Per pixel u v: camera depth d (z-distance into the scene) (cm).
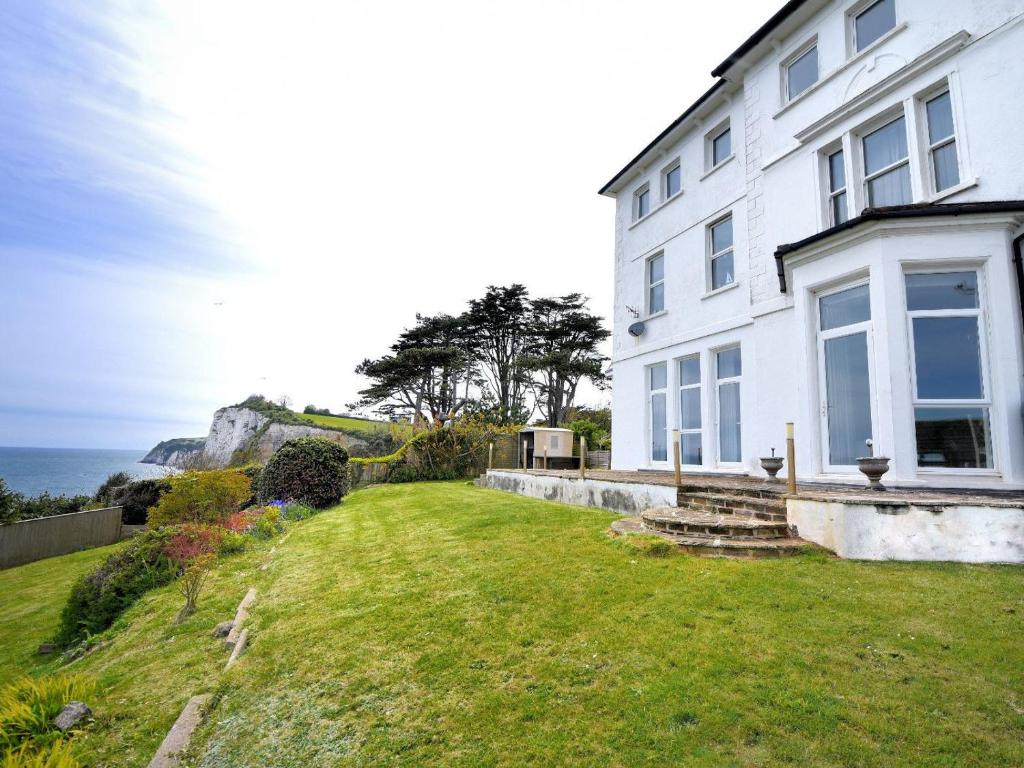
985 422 702
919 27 871
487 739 320
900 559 554
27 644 841
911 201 866
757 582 503
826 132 1010
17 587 1289
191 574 708
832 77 1011
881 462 667
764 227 1135
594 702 341
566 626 452
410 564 709
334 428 5116
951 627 395
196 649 563
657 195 1538
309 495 1587
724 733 296
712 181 1312
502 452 2786
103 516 1923
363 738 340
